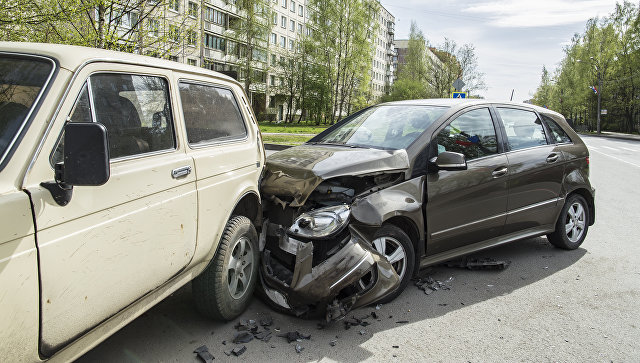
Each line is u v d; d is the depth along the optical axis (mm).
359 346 3225
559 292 4375
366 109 5445
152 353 3008
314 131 36656
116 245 2229
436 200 4141
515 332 3549
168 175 2650
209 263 3207
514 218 4891
